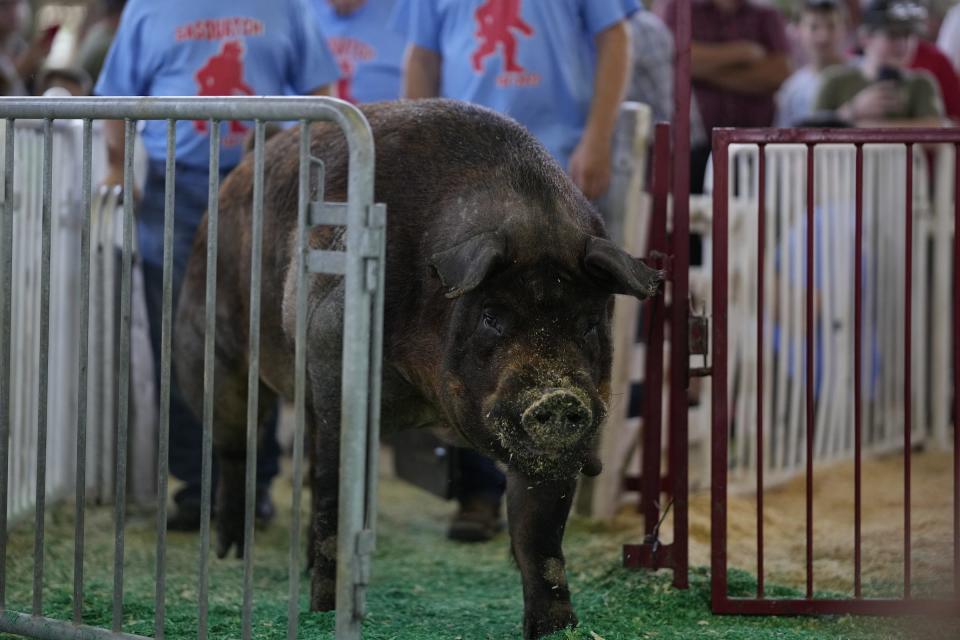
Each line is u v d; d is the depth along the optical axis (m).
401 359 5.74
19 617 5.37
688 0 6.37
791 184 9.84
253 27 8.63
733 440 9.75
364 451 4.63
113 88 8.88
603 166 8.52
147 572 7.43
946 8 16.22
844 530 8.36
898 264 10.69
